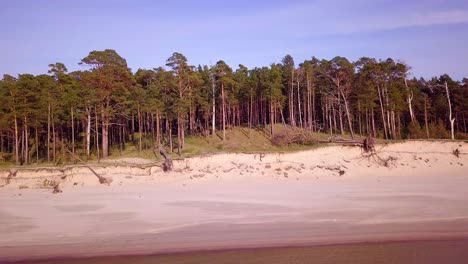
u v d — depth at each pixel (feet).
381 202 74.64
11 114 164.96
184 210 72.69
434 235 52.03
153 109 180.45
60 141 181.57
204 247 49.55
